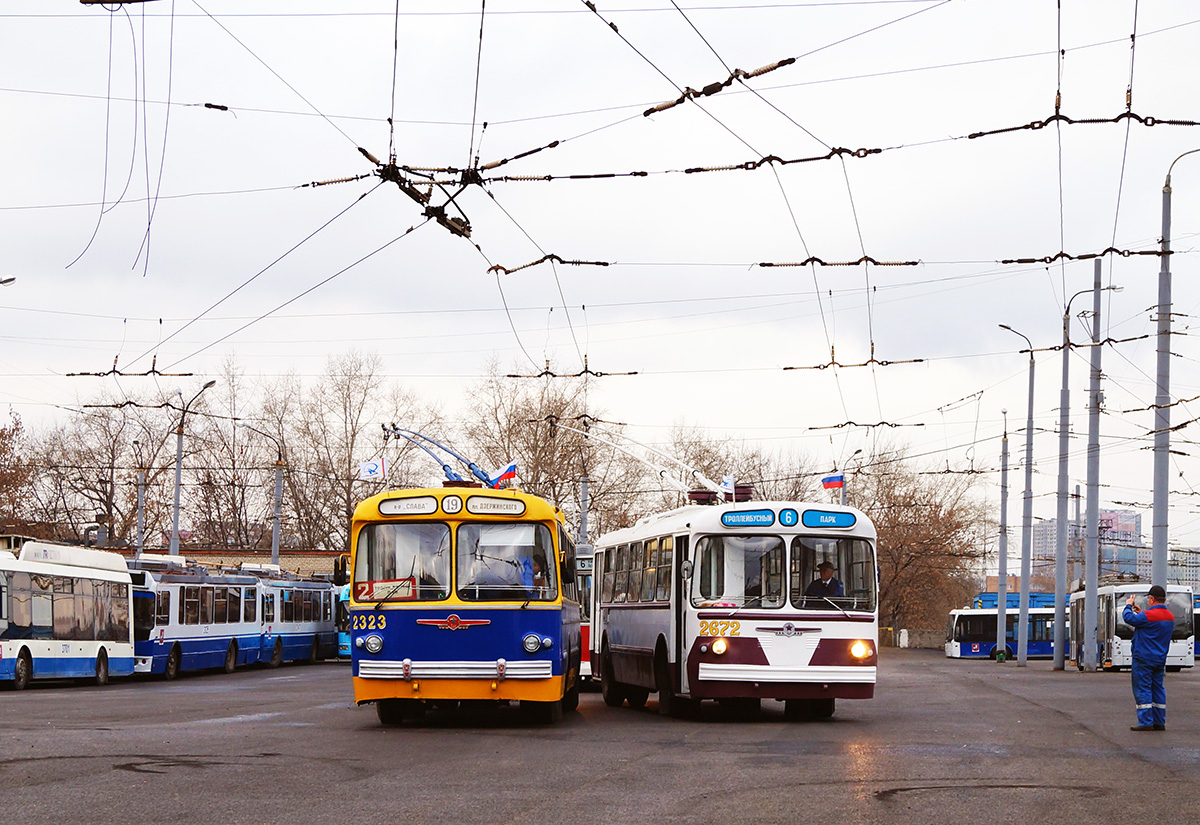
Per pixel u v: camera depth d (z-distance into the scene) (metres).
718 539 19.19
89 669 33.03
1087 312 42.03
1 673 29.00
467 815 9.14
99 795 9.94
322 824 8.69
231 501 70.56
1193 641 53.88
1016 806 9.59
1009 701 23.48
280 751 13.43
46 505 71.56
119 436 71.75
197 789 10.32
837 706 22.33
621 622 23.72
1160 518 33.81
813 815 9.20
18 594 29.92
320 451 67.94
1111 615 51.41
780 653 18.61
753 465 75.75
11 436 64.81
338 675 40.22
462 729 16.83
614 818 9.05
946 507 80.69
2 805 9.40
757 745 14.59
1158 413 33.97
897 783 10.97
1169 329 33.72
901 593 83.12
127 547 46.53
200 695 26.81
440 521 17.36
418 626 16.95
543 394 64.25
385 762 12.52
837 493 56.47
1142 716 16.22
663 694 20.38
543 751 13.80
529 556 17.34
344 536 68.31
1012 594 74.50
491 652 16.95
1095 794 10.22
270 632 47.38
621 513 69.69
